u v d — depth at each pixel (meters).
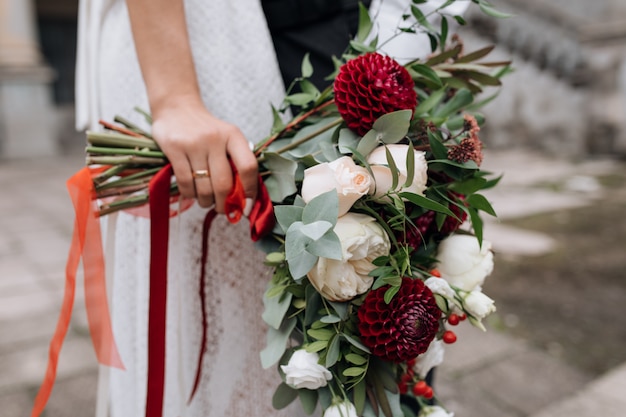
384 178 0.61
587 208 3.81
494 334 2.02
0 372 1.77
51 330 2.08
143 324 0.87
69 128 9.05
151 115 0.75
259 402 0.88
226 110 0.82
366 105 0.64
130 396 0.91
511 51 6.32
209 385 0.86
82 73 0.99
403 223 0.63
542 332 2.03
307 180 0.60
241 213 0.71
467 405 1.58
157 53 0.73
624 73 5.93
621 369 1.75
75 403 1.59
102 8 0.87
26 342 1.98
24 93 7.31
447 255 0.69
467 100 0.76
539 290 2.41
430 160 0.68
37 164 6.86
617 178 4.85
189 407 0.86
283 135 0.76
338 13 0.86
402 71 0.67
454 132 0.75
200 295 0.80
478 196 0.66
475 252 0.69
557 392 1.64
